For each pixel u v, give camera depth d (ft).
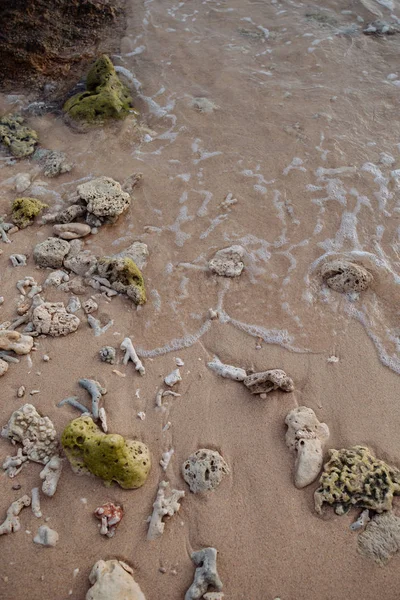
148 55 5.11
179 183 4.05
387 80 4.82
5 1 5.08
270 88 4.77
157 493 2.65
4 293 3.40
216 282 3.48
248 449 2.80
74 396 2.97
